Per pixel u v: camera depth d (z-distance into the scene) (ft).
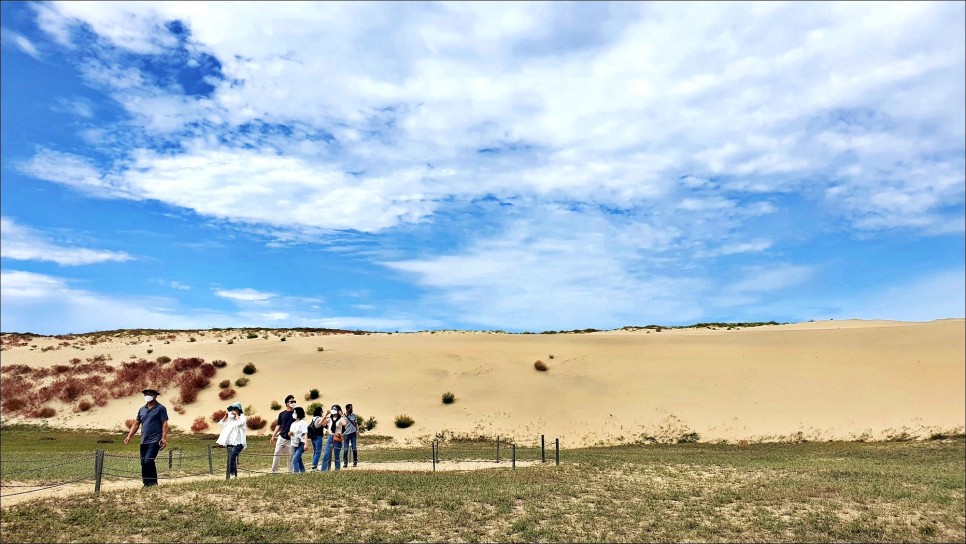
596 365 160.97
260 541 36.99
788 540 44.39
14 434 119.65
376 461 83.61
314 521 41.88
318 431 66.74
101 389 144.46
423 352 172.14
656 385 147.13
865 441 115.65
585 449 108.88
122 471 67.05
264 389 146.20
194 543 35.83
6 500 48.47
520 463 80.59
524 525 43.78
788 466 80.12
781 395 137.49
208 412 134.41
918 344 159.12
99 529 37.09
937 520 51.08
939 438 112.88
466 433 123.24
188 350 174.81
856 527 47.62
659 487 61.36
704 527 46.50
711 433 123.44
